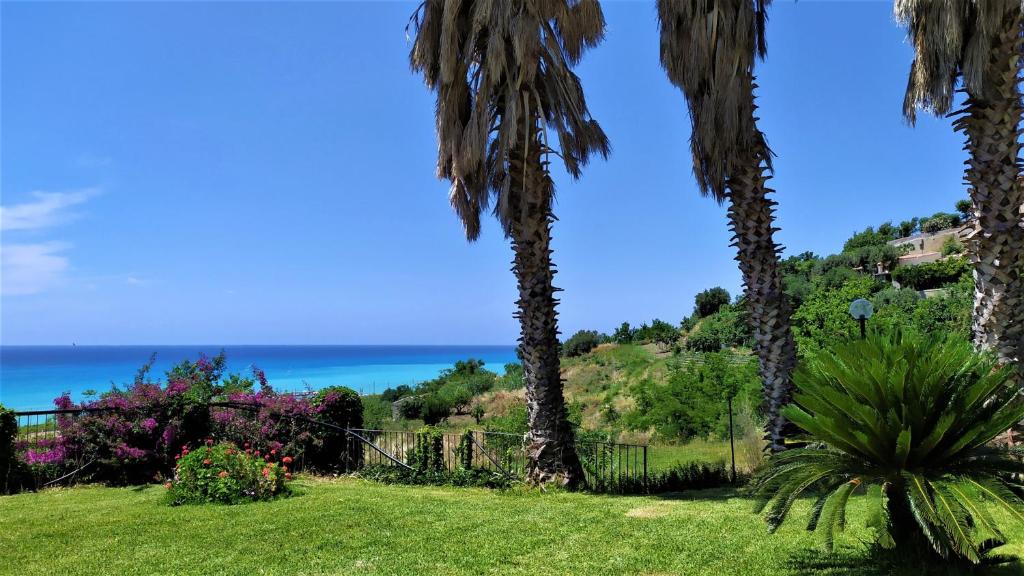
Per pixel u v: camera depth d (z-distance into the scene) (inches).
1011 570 159.9
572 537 228.5
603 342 2092.8
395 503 302.7
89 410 384.2
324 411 445.7
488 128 362.0
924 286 1557.6
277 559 204.4
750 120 347.3
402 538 230.2
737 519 249.4
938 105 318.0
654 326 1902.1
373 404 1188.5
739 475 384.2
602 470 385.7
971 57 293.1
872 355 180.1
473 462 416.5
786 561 187.3
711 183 377.7
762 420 530.0
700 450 506.6
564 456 360.2
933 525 148.3
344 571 190.4
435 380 1633.9
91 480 380.2
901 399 167.0
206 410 409.4
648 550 207.6
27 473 362.0
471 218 406.3
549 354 366.9
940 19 294.5
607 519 259.1
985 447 169.5
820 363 187.8
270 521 259.8
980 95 292.7
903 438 156.0
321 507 291.1
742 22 340.5
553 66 366.6
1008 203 289.3
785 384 340.2
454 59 356.5
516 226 373.1
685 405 598.9
